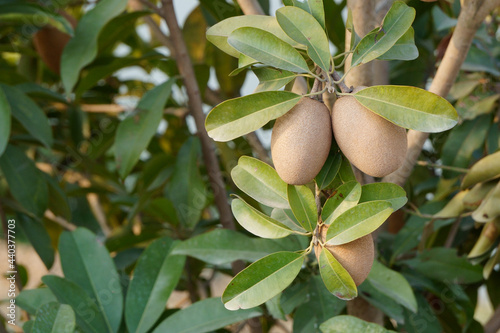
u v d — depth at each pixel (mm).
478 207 1111
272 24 876
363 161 795
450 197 1374
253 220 856
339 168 859
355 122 793
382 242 1357
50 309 951
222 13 1457
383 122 791
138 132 1279
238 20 881
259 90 853
